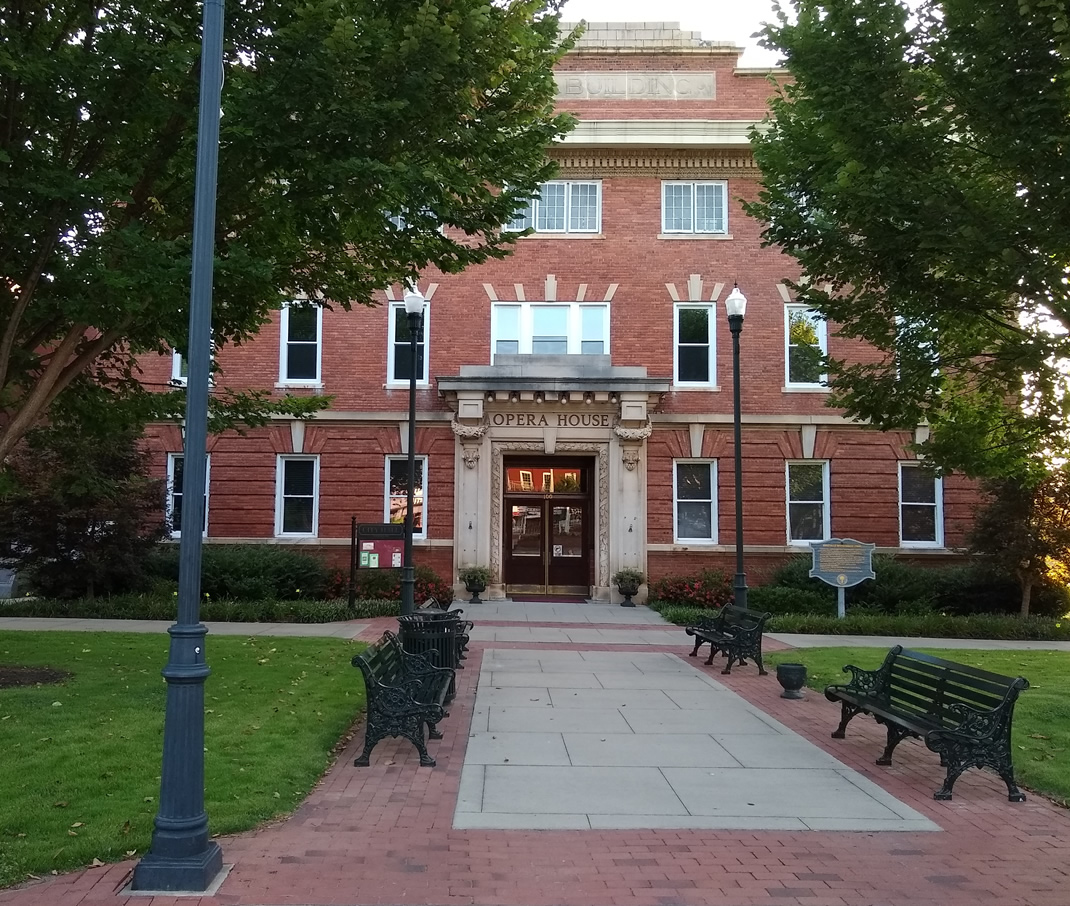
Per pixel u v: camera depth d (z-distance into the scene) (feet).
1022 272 24.39
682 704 31.14
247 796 19.04
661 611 61.21
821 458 69.62
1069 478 56.13
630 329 70.79
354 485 69.05
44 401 31.83
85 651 38.27
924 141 26.53
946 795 20.66
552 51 36.09
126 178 26.68
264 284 31.37
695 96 73.56
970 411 36.86
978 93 24.64
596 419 68.80
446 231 69.62
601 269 71.20
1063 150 23.39
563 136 37.04
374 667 23.68
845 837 17.89
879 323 32.55
